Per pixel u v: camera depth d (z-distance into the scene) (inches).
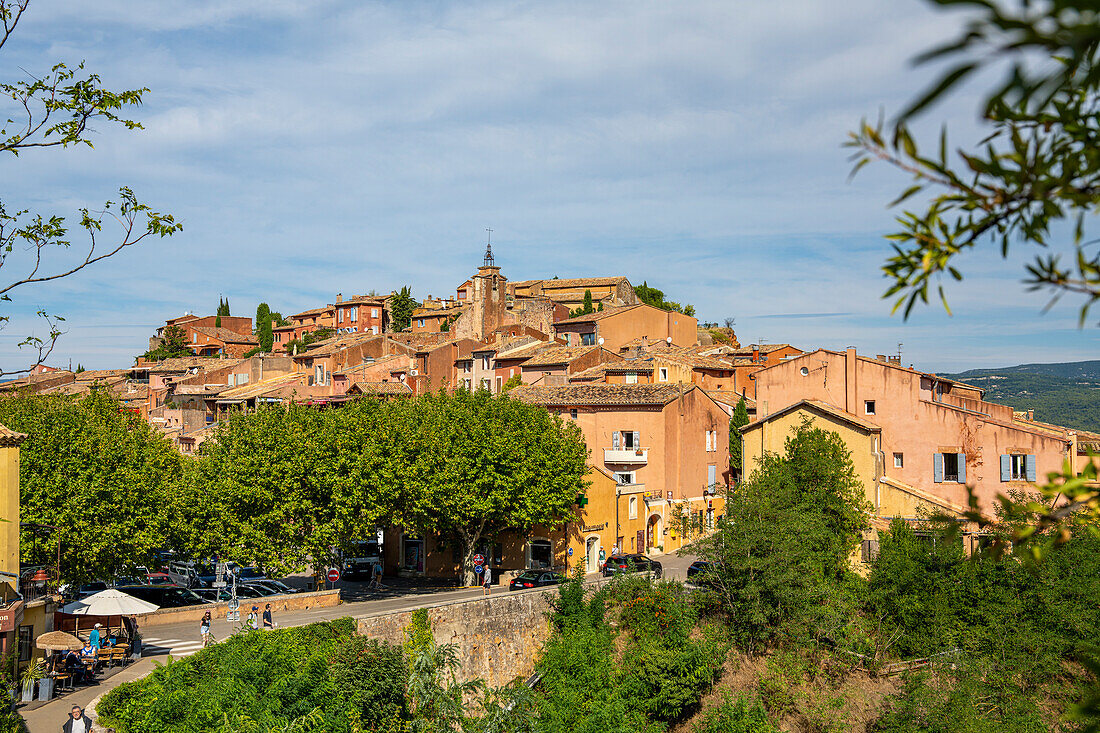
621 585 1887.3
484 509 2087.8
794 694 1694.1
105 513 1732.3
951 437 2060.8
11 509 1256.8
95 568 1729.8
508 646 1716.3
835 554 1923.0
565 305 5103.3
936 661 1669.5
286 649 1229.7
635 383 3031.5
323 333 5772.6
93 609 1325.0
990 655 1667.1
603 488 2449.6
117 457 1836.9
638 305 4106.8
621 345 3986.2
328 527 1961.1
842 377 2207.2
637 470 2706.7
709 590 1939.0
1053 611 1670.8
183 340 5994.1
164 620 1600.6
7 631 1124.5
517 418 2255.2
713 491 2962.6
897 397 2132.1
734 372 3609.7
